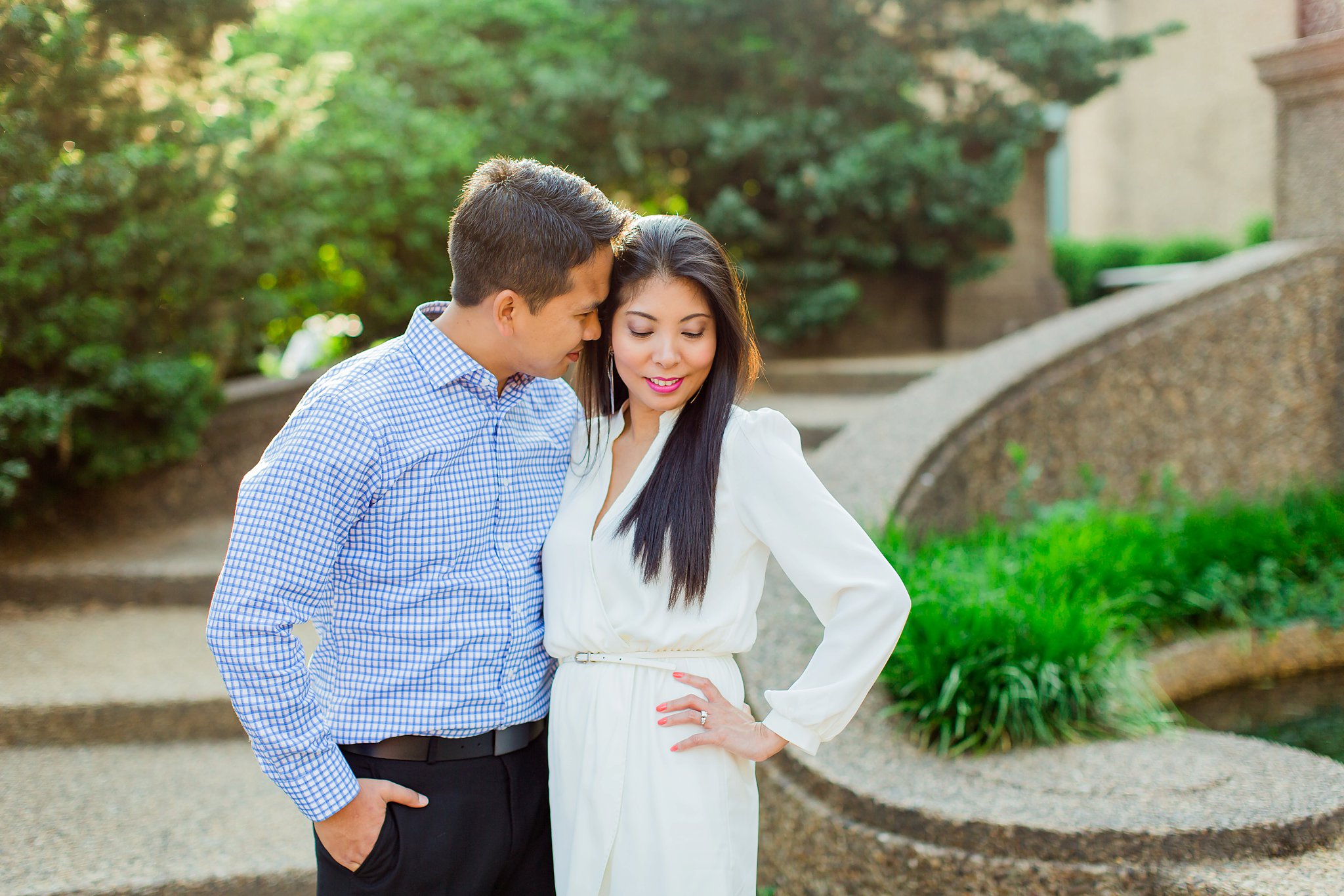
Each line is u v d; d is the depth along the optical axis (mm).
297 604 1354
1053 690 2346
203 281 4090
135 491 4500
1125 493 4395
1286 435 4676
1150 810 1955
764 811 2312
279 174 4406
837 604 1438
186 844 2381
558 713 1546
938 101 9688
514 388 1551
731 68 7000
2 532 4207
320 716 1390
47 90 3355
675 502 1470
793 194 6785
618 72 6496
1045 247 7996
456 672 1452
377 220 5375
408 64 6121
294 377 5477
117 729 2969
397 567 1427
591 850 1482
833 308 6906
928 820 1983
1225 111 11961
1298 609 3369
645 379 1481
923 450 3775
